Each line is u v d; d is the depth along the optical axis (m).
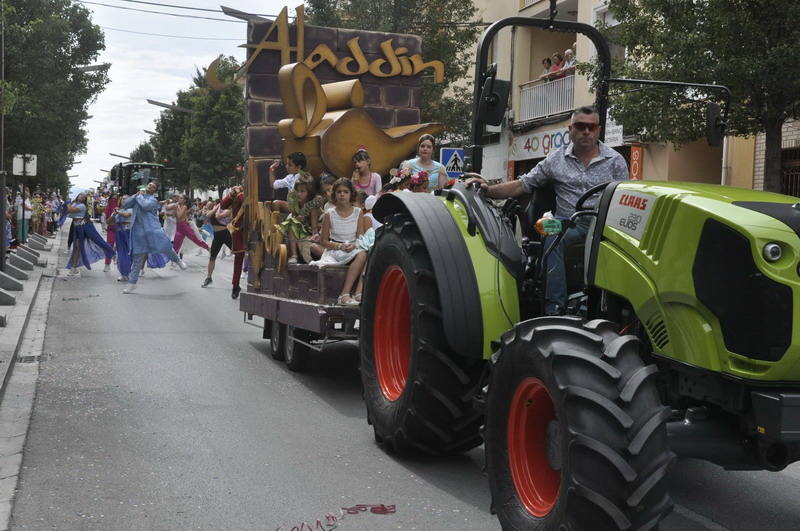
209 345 10.18
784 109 11.29
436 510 4.78
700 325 3.79
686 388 4.02
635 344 3.86
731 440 3.99
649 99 11.88
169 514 4.67
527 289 5.27
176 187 64.69
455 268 5.14
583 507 3.61
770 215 3.73
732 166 16.72
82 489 5.05
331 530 4.47
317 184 9.22
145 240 15.88
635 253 4.15
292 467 5.53
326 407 7.16
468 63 28.03
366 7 26.28
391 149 9.41
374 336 6.11
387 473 5.44
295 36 10.47
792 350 3.56
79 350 9.70
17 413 6.80
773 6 10.81
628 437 3.59
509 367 4.19
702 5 11.42
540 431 4.20
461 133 27.86
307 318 7.65
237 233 14.88
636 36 12.04
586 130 5.03
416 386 5.32
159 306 13.91
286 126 9.43
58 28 29.31
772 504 5.05
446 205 5.51
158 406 7.09
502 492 4.25
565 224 4.93
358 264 7.48
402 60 10.75
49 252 26.48
